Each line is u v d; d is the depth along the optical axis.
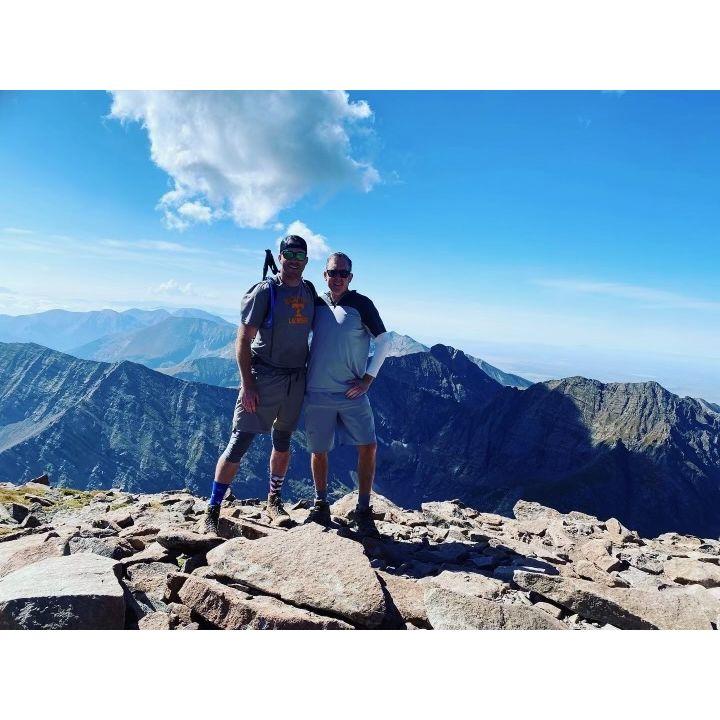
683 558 4.34
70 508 4.87
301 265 3.74
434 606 2.63
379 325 3.93
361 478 4.04
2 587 2.32
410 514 5.10
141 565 3.06
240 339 3.71
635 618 2.79
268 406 3.79
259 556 2.79
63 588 2.30
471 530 4.54
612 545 4.59
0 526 3.96
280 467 4.16
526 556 3.76
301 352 3.83
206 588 2.53
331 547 2.85
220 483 3.64
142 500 5.07
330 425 3.96
